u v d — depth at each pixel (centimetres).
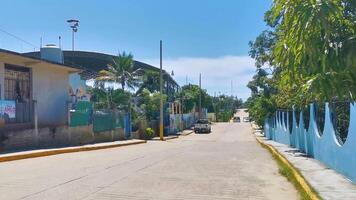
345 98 384
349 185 1059
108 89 4891
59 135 2603
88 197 940
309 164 1524
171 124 5850
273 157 2022
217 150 2553
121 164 1603
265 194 1026
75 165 1553
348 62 331
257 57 3756
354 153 1096
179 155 2084
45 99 2662
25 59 2339
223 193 1023
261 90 4381
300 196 981
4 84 2289
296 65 359
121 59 5741
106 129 3384
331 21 343
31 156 1894
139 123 4459
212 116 11781
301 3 335
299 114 2270
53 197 930
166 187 1088
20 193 968
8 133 2080
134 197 951
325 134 1524
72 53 5209
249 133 6234
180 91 8262
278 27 384
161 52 4722
